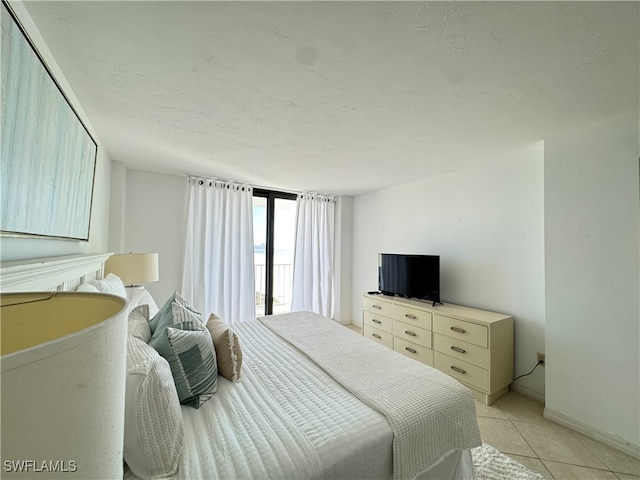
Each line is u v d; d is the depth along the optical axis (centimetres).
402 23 100
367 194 439
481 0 90
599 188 183
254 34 105
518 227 258
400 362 169
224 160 267
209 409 118
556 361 203
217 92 146
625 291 174
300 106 161
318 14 96
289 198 433
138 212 307
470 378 244
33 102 96
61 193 127
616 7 92
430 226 340
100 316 47
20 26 86
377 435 108
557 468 160
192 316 148
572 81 134
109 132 201
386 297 347
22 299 47
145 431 87
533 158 248
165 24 100
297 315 269
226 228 359
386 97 150
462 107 160
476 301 290
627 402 172
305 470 90
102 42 109
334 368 158
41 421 28
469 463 140
